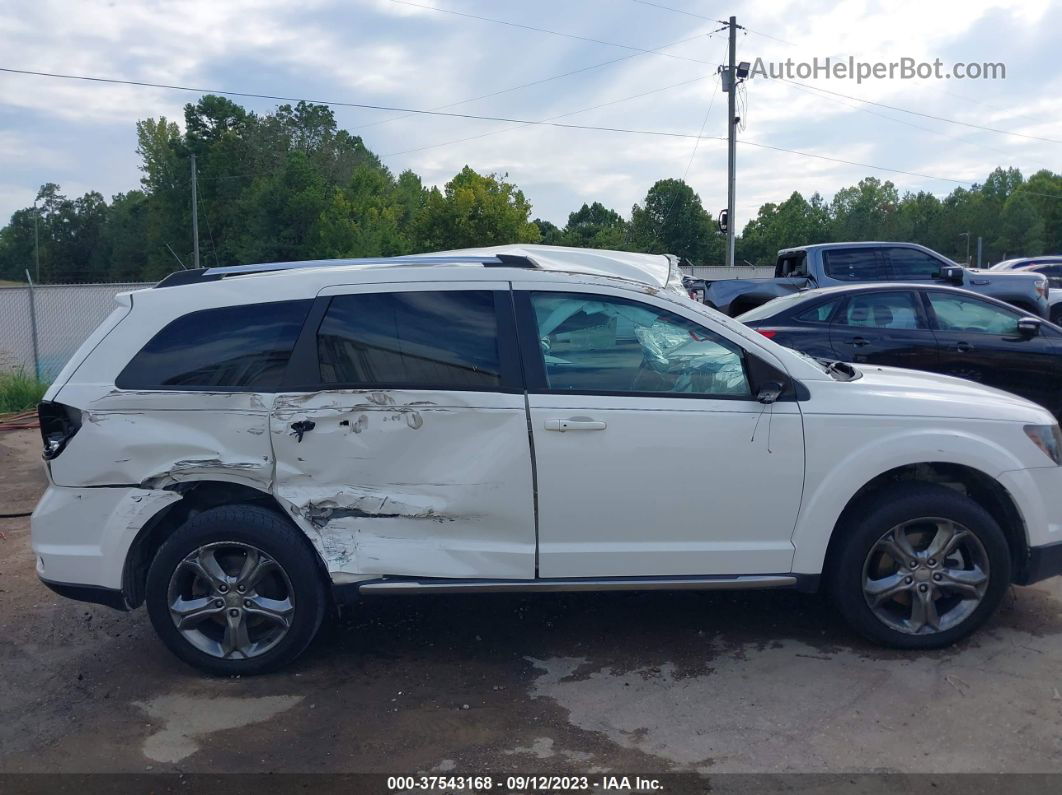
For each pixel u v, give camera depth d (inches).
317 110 2603.3
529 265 175.6
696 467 158.7
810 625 182.4
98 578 161.2
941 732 140.3
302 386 159.2
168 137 2869.1
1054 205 2640.3
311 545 161.8
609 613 191.6
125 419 158.9
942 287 335.3
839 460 160.7
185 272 175.2
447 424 157.5
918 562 165.0
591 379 160.9
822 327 330.6
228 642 163.8
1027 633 175.5
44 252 3307.1
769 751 136.3
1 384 534.0
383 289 163.3
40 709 156.1
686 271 1053.2
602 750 137.9
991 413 166.6
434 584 158.9
